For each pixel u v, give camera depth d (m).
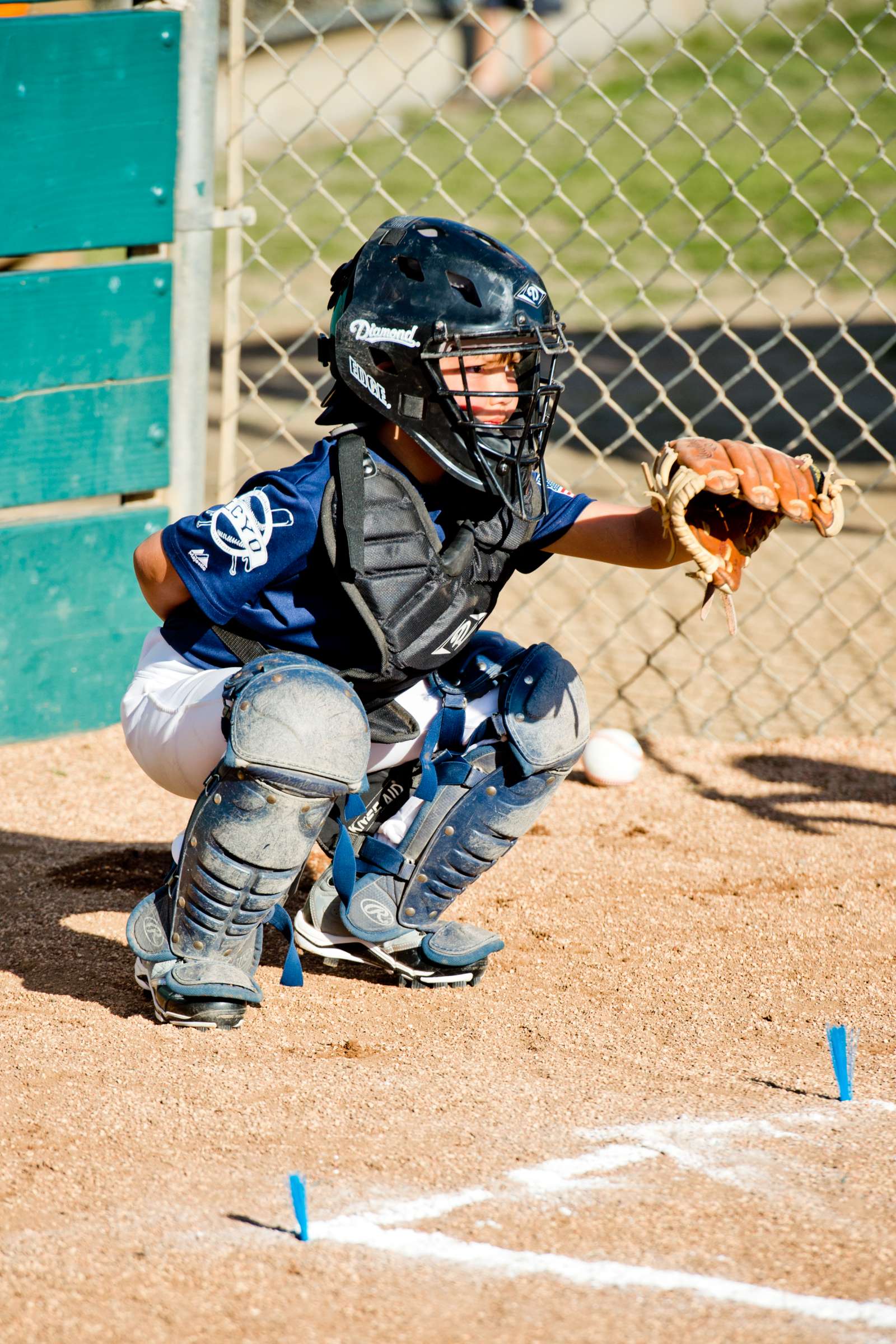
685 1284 6.61
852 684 17.78
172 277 15.32
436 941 10.02
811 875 12.44
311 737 8.41
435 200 55.59
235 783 8.54
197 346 15.59
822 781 14.84
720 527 8.71
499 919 11.39
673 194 17.64
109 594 15.59
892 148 60.75
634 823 13.67
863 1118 8.23
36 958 10.44
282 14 16.56
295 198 55.28
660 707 16.95
